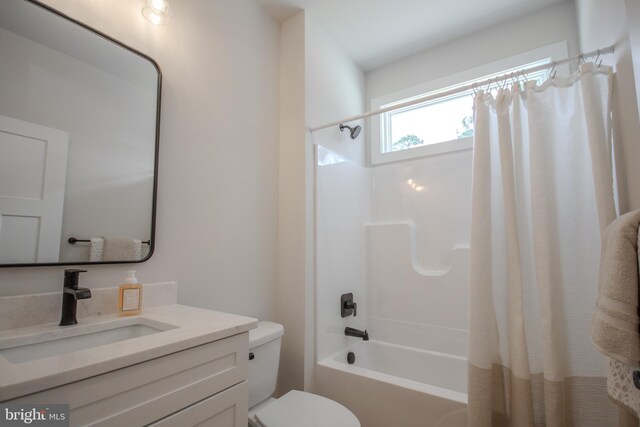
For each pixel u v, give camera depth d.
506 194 1.32
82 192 1.09
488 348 1.27
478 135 1.42
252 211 1.78
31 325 0.94
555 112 1.32
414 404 1.44
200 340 0.84
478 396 1.24
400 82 2.57
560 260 1.24
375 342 2.25
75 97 1.10
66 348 0.92
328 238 2.02
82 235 1.08
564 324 1.20
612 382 0.81
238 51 1.78
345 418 1.25
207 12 1.62
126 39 1.26
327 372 1.75
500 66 2.15
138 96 1.28
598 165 1.16
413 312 2.20
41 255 0.99
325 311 1.93
